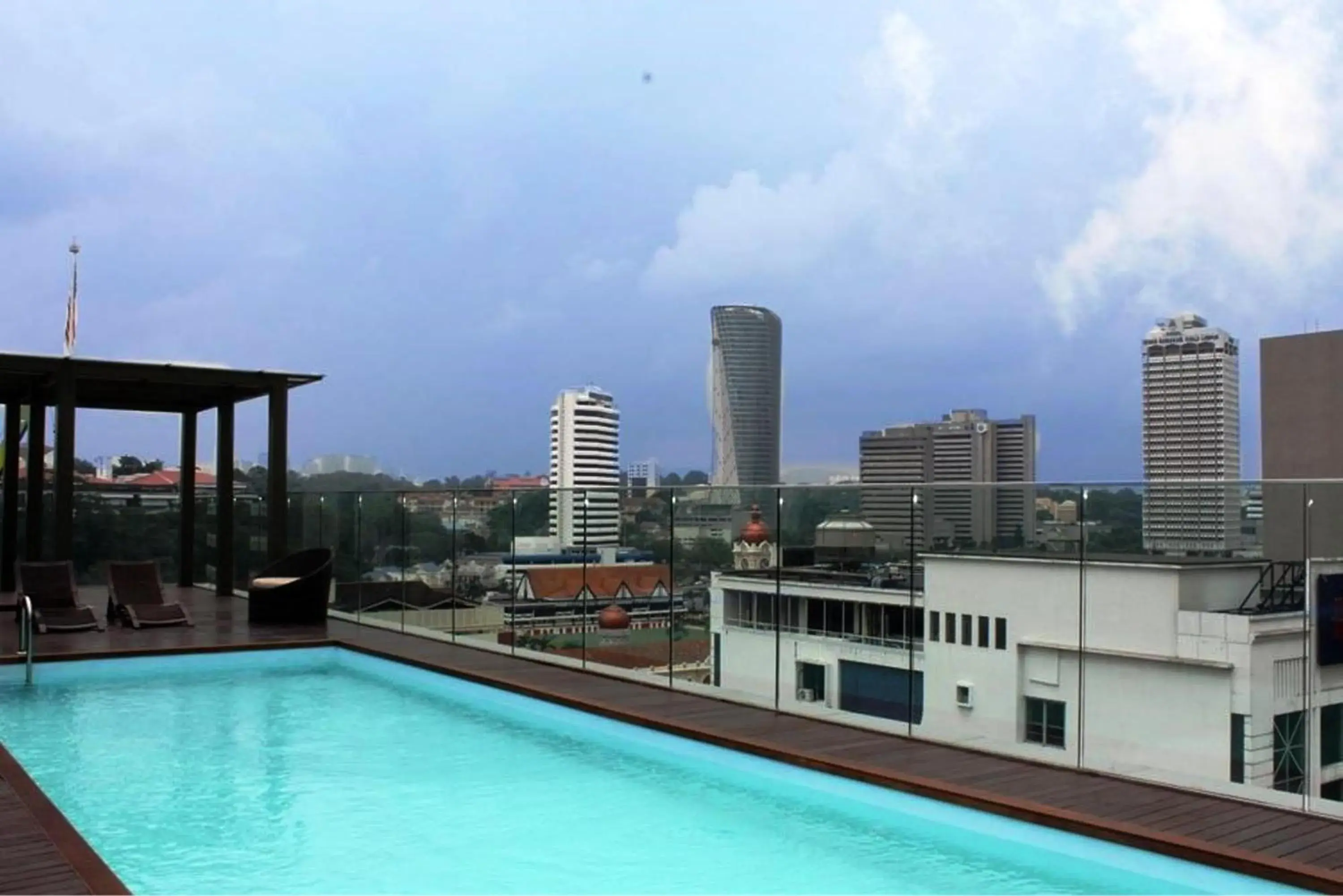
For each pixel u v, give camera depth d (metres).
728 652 8.55
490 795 6.72
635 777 7.18
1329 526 5.36
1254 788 5.62
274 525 15.90
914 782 6.13
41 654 10.91
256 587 13.70
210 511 18.11
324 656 12.23
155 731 8.55
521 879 5.22
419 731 8.62
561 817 6.23
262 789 6.84
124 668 11.26
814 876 5.27
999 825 5.66
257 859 5.52
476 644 11.56
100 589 17.28
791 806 6.52
